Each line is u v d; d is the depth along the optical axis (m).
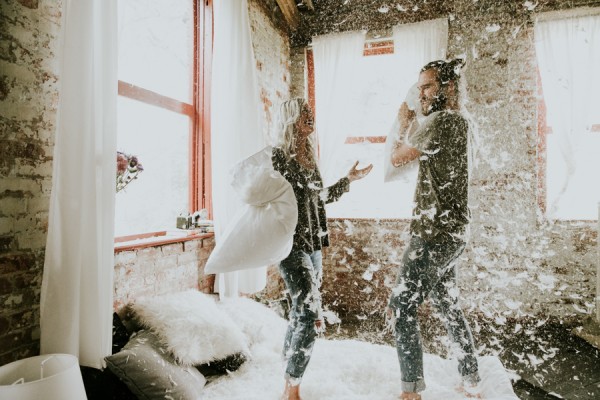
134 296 1.74
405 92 3.36
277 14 3.49
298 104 1.65
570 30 3.02
